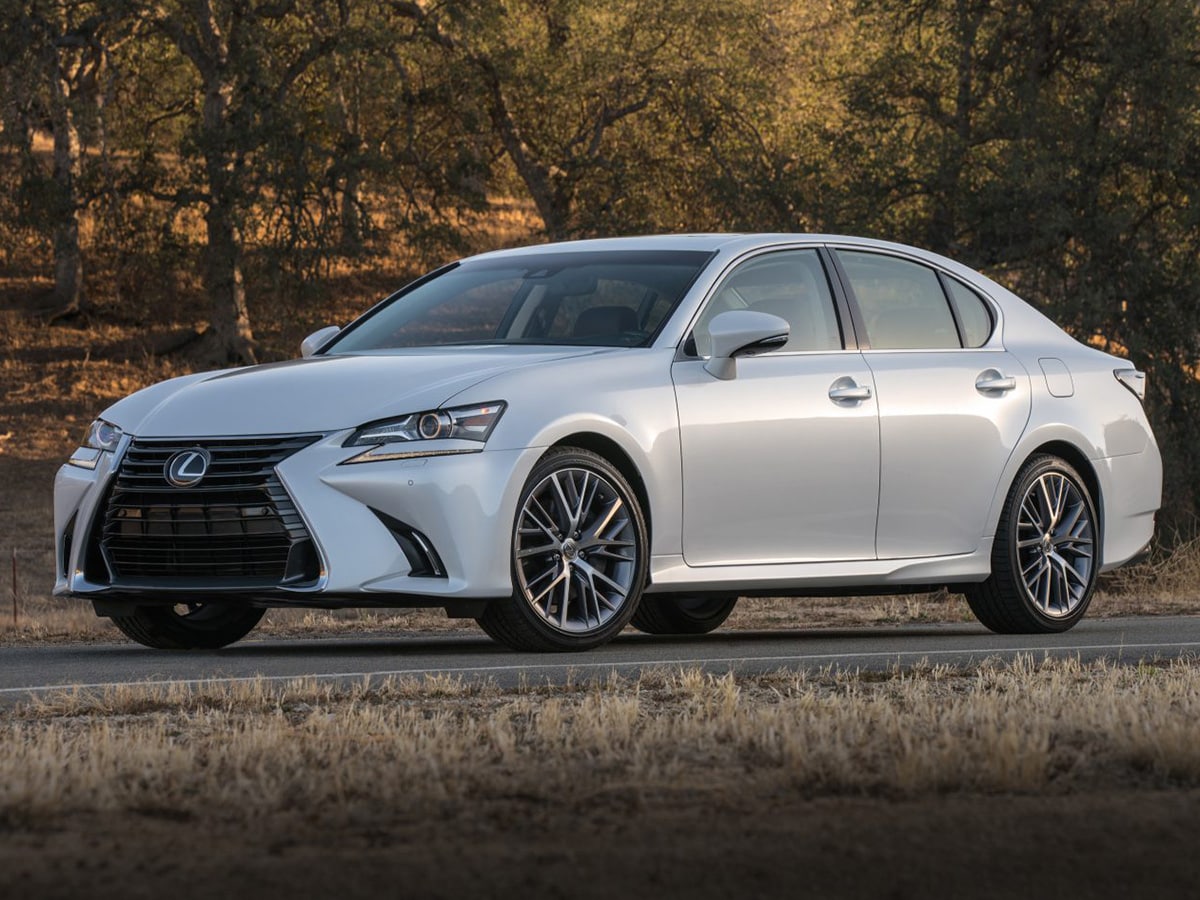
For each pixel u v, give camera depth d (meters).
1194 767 4.28
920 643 9.26
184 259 47.78
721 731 5.05
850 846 3.43
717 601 11.18
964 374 9.85
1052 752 4.57
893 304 9.82
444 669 7.51
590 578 8.35
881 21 38.31
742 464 8.74
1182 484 31.31
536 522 8.18
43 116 45.09
